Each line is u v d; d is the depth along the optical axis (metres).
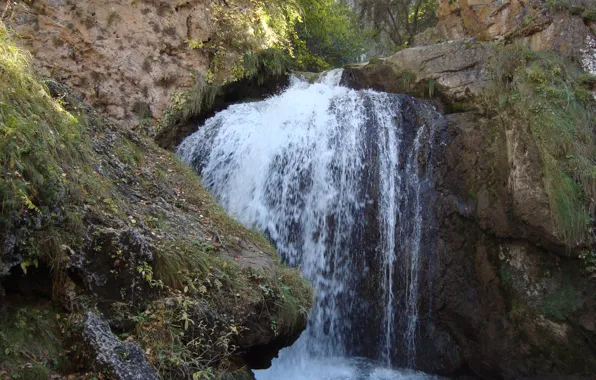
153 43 8.76
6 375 2.87
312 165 8.00
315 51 15.80
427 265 7.37
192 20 9.11
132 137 6.26
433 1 18.12
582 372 6.31
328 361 7.22
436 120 8.05
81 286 3.60
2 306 3.24
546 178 6.52
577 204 6.30
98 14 8.34
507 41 9.04
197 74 9.06
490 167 7.40
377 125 8.03
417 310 7.35
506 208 7.04
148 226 4.52
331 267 7.64
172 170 6.26
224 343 3.98
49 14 7.91
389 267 7.53
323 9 14.46
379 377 6.84
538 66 7.64
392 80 9.53
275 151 8.16
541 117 6.92
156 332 3.68
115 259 3.71
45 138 3.88
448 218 7.45
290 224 7.81
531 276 6.80
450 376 7.12
